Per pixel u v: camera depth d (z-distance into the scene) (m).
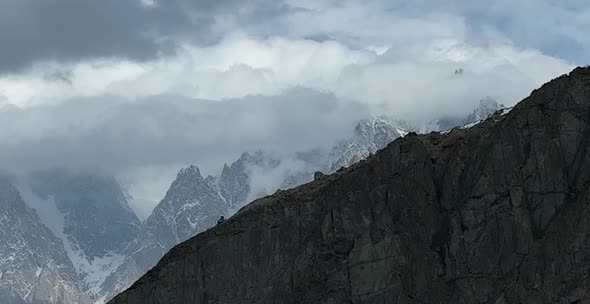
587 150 158.12
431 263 162.88
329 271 170.75
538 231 156.88
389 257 165.38
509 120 162.62
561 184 157.62
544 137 159.88
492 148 162.25
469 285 158.88
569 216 155.25
